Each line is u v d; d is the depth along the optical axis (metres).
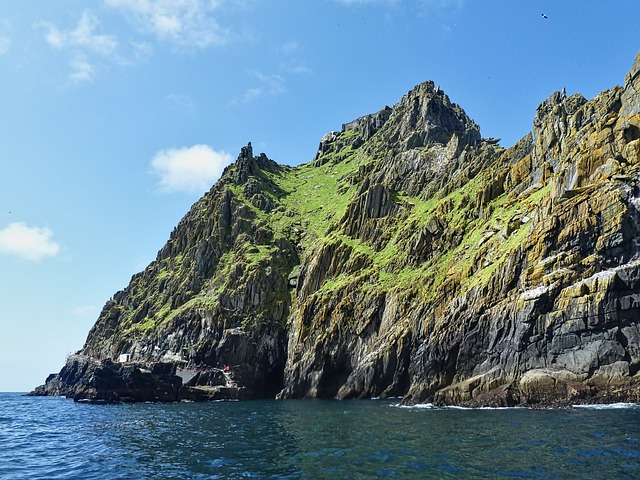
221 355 112.50
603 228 62.75
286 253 140.38
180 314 126.88
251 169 185.38
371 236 124.69
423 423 48.38
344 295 107.56
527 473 27.00
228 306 122.38
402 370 89.50
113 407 86.19
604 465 27.98
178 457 36.47
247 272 127.44
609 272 58.66
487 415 51.44
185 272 147.00
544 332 62.31
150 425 57.06
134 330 137.00
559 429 39.91
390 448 36.16
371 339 98.69
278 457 35.16
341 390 96.06
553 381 58.69
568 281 62.47
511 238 81.19
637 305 55.91
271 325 119.12
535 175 97.56
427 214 119.50
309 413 65.69
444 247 103.69
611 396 54.59
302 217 161.12
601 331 57.75
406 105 195.38
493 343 68.81
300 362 104.12
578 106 101.88
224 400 100.38
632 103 71.75
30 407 93.31
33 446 44.47
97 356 142.62
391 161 157.25
